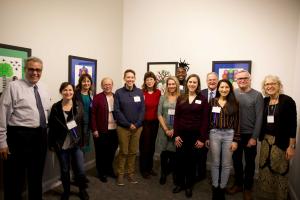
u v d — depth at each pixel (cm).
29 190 251
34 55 287
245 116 290
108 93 345
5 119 218
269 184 277
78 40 361
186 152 307
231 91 282
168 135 320
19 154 230
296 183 303
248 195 294
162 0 443
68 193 283
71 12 343
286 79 362
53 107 270
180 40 433
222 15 398
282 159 266
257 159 377
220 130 280
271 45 369
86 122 331
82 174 288
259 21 374
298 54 336
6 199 235
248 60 383
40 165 251
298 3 349
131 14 471
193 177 318
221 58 402
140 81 473
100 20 409
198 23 417
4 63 249
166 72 446
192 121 298
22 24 269
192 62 426
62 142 271
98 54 409
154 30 454
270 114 273
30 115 231
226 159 279
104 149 347
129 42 477
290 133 261
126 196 303
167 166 372
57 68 324
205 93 353
